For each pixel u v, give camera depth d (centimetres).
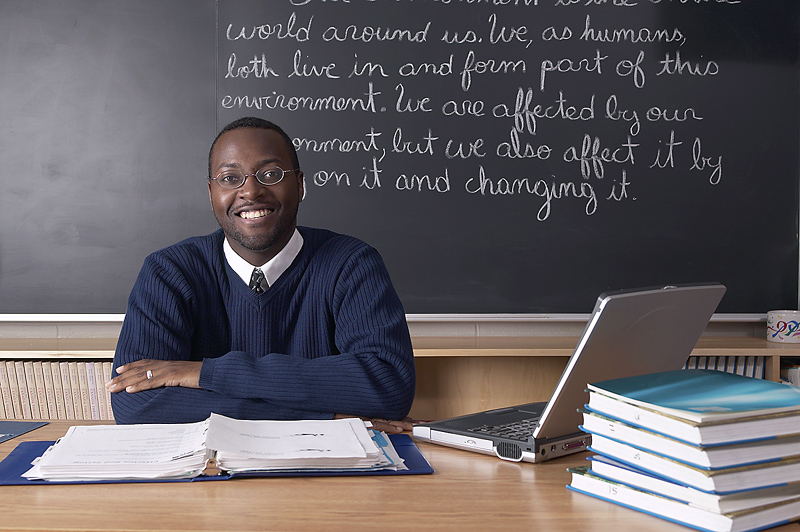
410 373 121
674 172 236
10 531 64
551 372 229
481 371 230
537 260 235
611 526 66
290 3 235
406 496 75
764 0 235
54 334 237
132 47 234
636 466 71
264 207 131
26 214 232
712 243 236
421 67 236
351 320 134
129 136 234
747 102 236
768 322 226
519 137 236
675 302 86
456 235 236
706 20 235
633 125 236
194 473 80
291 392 112
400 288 236
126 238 234
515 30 235
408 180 236
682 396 72
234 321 139
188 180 235
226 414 110
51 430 107
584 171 236
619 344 83
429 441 100
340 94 236
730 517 63
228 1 235
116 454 84
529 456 88
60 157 232
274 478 81
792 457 67
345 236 148
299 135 236
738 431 66
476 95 236
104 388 213
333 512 69
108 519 67
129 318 131
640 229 236
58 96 232
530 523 67
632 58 236
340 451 84
